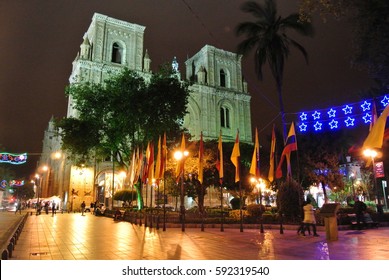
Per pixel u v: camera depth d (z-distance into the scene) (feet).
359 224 64.85
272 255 36.81
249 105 257.34
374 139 29.50
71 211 166.20
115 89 123.34
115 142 130.52
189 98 230.89
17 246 45.03
